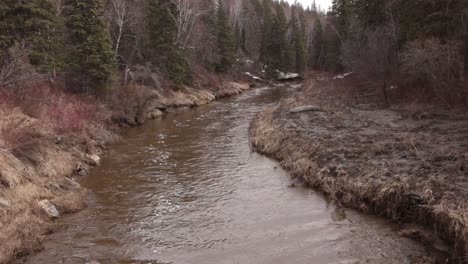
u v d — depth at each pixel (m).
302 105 24.91
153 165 16.06
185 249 9.13
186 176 14.58
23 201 10.62
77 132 17.75
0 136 12.62
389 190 10.02
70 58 24.25
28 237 9.29
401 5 25.20
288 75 70.62
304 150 14.88
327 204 11.30
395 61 26.19
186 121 26.89
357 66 28.94
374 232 9.32
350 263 8.09
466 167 10.70
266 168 15.17
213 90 44.34
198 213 11.20
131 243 9.46
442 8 21.22
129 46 36.47
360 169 11.85
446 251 8.06
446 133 15.19
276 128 18.80
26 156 12.86
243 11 84.31
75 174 14.63
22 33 20.00
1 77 17.20
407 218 9.48
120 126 24.61
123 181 14.10
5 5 18.91
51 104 19.41
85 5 24.22
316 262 8.25
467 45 19.78
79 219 10.84
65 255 8.84
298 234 9.59
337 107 23.94
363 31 33.31
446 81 19.97
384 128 17.27
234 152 17.86
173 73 37.31
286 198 12.03
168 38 37.59
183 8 41.28
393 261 8.02
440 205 8.66
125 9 34.16
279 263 8.33
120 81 31.00
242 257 8.66
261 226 10.20
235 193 12.69
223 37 53.78
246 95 45.06
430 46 20.12
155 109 30.09
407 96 23.48
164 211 11.39
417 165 11.52
